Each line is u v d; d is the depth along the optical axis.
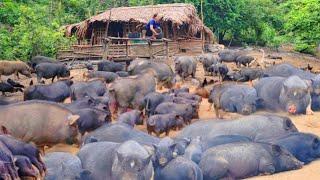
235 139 11.44
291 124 12.67
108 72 22.34
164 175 9.84
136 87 16.72
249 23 52.44
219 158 10.51
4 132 11.26
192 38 38.16
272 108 17.19
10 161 8.49
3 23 33.31
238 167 10.59
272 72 22.12
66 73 24.09
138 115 15.02
